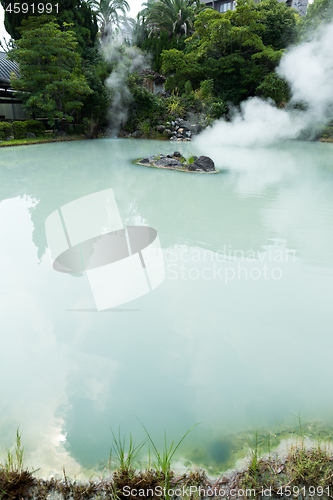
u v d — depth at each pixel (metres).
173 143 18.44
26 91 17.86
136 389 1.85
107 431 1.59
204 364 2.06
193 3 37.59
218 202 6.21
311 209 5.80
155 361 2.07
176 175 9.13
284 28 23.89
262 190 7.35
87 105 19.80
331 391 1.88
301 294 2.95
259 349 2.22
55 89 16.77
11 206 5.57
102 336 2.30
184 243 4.09
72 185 7.43
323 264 3.57
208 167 9.82
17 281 3.05
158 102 22.33
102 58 24.16
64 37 16.95
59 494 1.31
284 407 1.76
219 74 24.08
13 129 16.17
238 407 1.75
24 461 1.43
